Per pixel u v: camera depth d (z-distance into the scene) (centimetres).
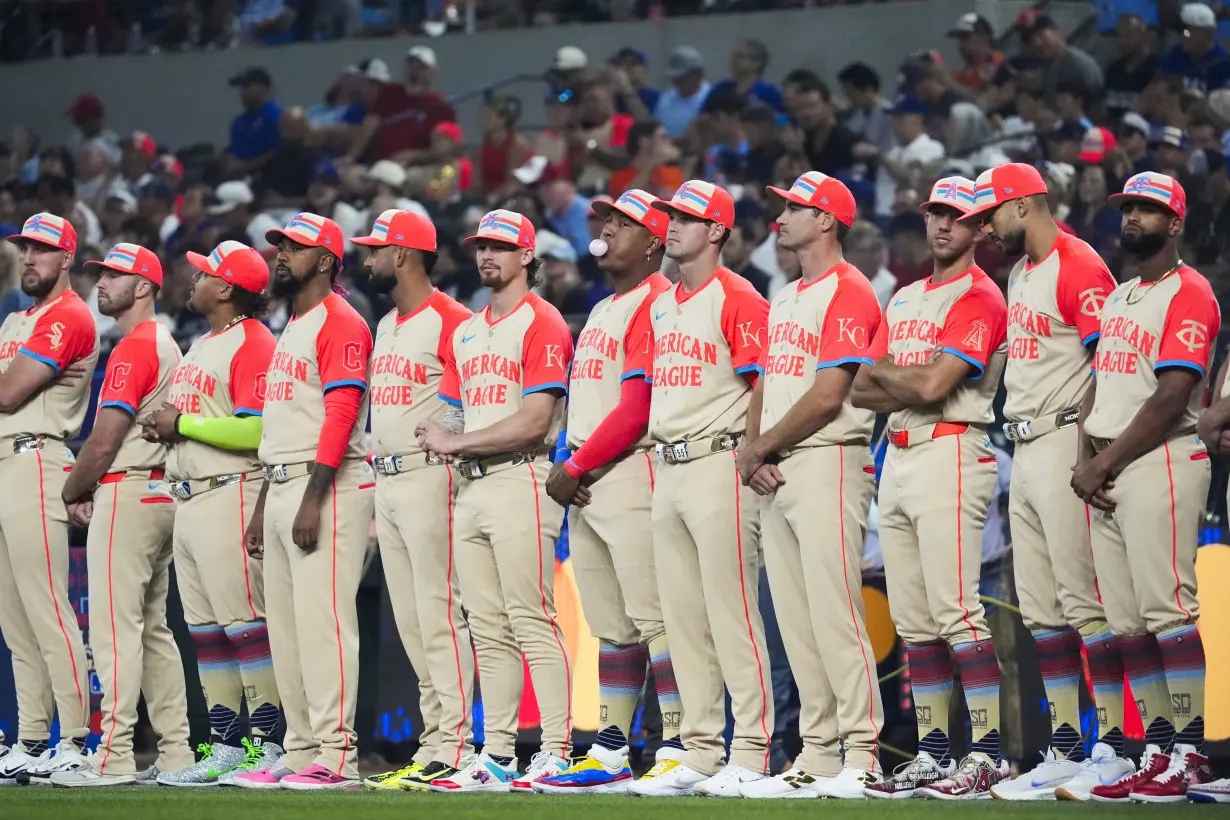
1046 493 2100
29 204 5391
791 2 5494
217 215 5072
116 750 2608
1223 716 2459
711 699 2278
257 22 6206
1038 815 1738
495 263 2402
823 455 2162
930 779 2133
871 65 5369
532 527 2362
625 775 2353
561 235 4681
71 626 2664
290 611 2522
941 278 2198
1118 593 2052
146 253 2747
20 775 2642
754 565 2264
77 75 6309
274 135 5647
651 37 5669
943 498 2128
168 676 2711
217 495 2578
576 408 2381
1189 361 1975
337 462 2447
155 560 2702
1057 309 2106
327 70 6053
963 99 4678
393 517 2466
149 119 6228
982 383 2166
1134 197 2022
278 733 2902
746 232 4288
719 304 2252
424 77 5569
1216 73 4538
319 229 2530
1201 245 3791
